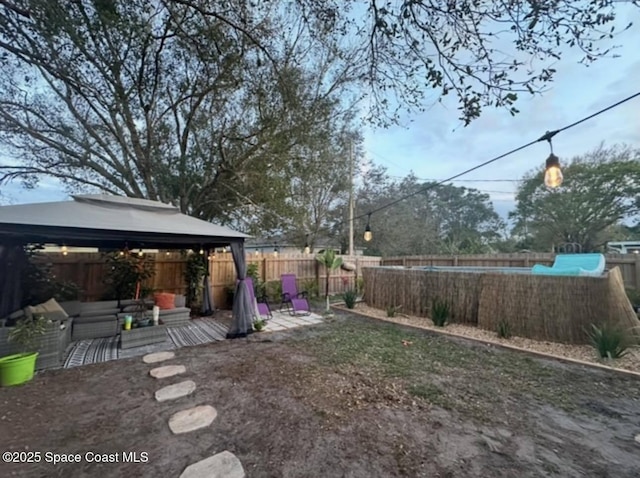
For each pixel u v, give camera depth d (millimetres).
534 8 1822
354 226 17875
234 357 4266
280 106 6785
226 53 4363
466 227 26750
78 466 2008
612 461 2057
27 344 3670
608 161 14109
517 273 5328
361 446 2223
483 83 2121
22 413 2699
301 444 2252
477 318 5906
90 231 4191
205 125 8219
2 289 4402
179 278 7766
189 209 9195
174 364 3986
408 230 18781
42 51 3633
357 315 7352
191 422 2555
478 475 1914
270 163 8320
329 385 3309
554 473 1933
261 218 9195
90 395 3072
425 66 2307
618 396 3049
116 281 6578
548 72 1964
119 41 4340
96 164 7879
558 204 15188
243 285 5629
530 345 4730
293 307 7602
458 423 2541
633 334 4281
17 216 3930
